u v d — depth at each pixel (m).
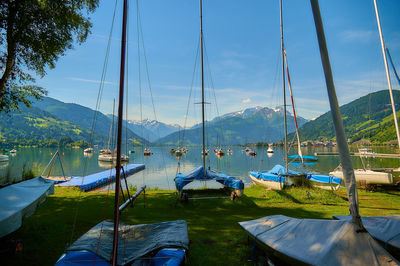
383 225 6.39
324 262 4.23
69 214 12.13
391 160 56.12
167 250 5.93
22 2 12.22
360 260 4.12
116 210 4.65
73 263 5.30
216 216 12.30
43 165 51.25
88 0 15.62
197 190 19.72
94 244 5.73
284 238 5.56
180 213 12.92
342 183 24.06
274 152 132.12
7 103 15.48
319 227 5.33
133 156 102.50
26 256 7.03
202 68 18.05
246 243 8.17
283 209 13.94
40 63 15.32
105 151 74.00
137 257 5.33
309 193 16.75
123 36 5.01
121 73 4.89
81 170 42.94
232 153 130.75
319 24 5.16
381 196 17.66
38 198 9.58
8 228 6.96
